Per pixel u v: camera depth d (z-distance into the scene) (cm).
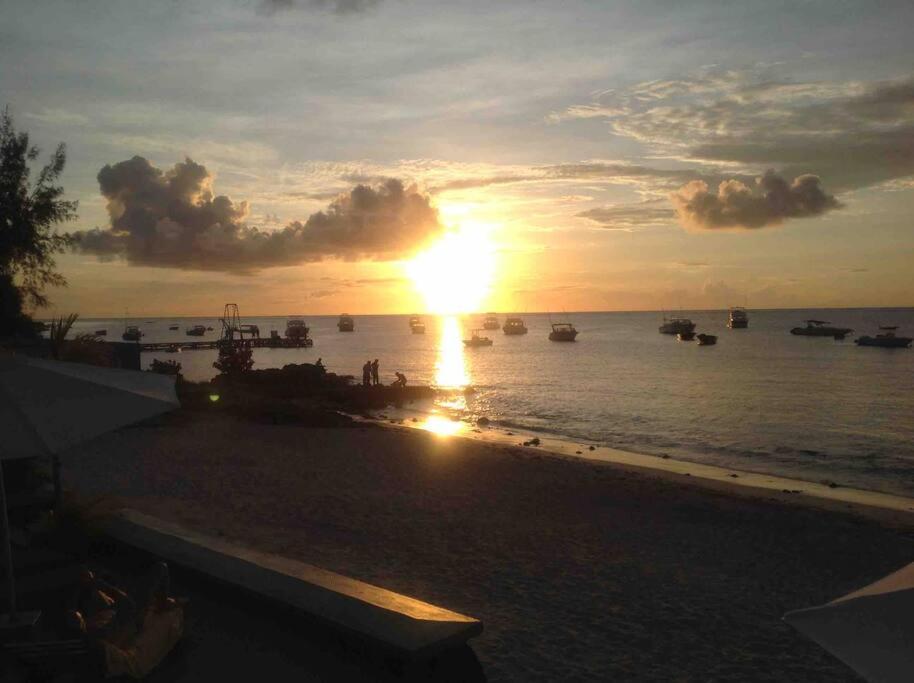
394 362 8700
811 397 4756
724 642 802
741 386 5562
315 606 649
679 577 1035
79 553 870
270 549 1084
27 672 567
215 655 612
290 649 622
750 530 1336
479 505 1452
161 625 610
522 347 12306
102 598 669
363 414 3597
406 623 599
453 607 879
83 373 641
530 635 799
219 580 733
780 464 2462
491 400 4566
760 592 984
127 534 870
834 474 2286
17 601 725
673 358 9119
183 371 6506
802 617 349
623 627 834
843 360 8519
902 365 7700
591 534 1261
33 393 568
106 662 562
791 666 742
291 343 12056
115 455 1873
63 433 542
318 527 1239
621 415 3844
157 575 630
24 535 905
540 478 1773
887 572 1105
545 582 988
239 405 2805
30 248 2408
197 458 1864
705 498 1608
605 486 1702
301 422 2658
